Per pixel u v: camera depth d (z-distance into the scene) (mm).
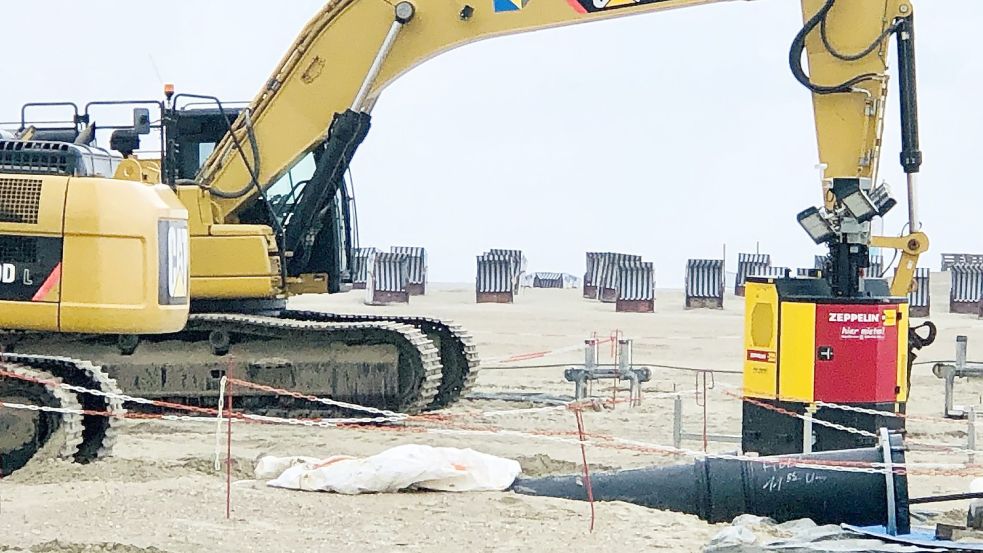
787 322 14609
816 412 14500
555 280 70312
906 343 14922
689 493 11750
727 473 11781
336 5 18734
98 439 14062
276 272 18656
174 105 18516
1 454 13539
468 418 18625
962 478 14445
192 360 18188
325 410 18312
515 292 52594
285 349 18391
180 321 14492
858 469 11250
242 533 10414
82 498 11719
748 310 15000
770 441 14766
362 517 11062
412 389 18281
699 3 17562
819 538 10656
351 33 18719
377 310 42969
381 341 18312
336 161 18766
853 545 10375
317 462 12656
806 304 14484
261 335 18344
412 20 18562
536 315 41781
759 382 14844
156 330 14078
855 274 14969
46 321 13828
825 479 11633
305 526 10742
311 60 18844
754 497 11680
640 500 11852
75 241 13836
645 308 44375
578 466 14570
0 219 13891
